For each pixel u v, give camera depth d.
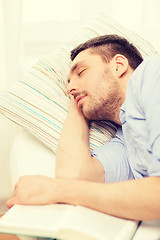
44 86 1.29
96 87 1.08
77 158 1.00
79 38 1.43
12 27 1.60
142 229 0.81
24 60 1.81
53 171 1.09
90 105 1.09
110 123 1.24
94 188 0.84
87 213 0.81
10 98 1.26
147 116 0.87
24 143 1.30
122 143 1.15
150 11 1.86
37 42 1.87
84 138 1.10
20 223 0.77
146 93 0.90
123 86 1.09
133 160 1.02
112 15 1.84
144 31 1.73
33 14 1.83
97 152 1.08
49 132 1.20
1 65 1.65
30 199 0.87
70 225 0.75
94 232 0.73
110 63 1.11
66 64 1.37
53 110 1.24
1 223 0.78
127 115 0.97
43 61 1.36
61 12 1.84
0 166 1.78
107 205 0.81
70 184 0.87
